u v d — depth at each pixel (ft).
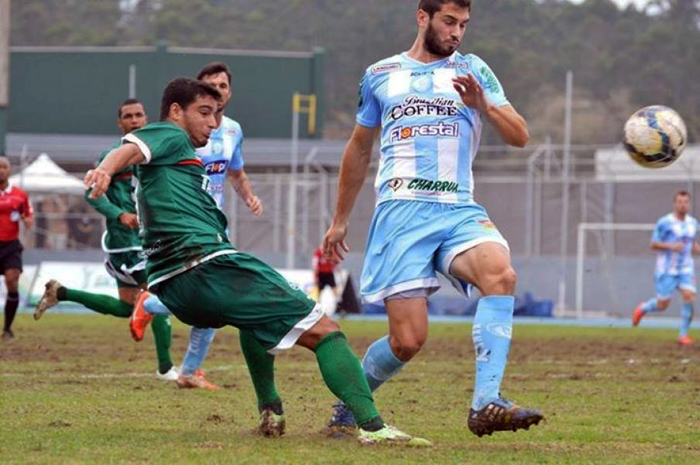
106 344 133.69
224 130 85.87
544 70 608.60
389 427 56.18
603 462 51.96
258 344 58.59
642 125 73.67
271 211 289.33
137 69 408.26
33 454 51.98
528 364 118.32
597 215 268.41
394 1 633.61
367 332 170.50
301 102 410.72
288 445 55.42
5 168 139.44
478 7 637.71
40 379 90.22
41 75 413.39
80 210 311.88
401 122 58.39
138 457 51.26
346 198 61.41
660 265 166.50
